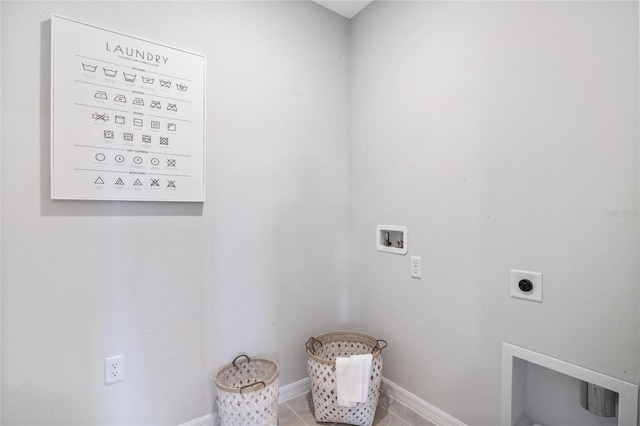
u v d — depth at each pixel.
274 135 1.76
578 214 1.11
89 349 1.28
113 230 1.33
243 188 1.66
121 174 1.32
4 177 1.13
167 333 1.45
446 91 1.52
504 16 1.30
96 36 1.27
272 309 1.76
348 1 1.91
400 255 1.76
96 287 1.29
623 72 1.01
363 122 1.98
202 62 1.51
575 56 1.11
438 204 1.56
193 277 1.51
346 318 2.06
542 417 1.30
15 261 1.15
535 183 1.21
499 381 1.33
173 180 1.44
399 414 1.67
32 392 1.19
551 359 1.18
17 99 1.15
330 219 1.99
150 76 1.38
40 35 1.18
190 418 1.51
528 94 1.23
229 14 1.61
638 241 0.99
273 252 1.76
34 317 1.18
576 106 1.11
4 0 1.13
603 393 1.07
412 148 1.69
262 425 1.42
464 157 1.45
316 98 1.93
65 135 1.21
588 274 1.09
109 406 1.33
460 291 1.47
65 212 1.23
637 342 0.99
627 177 1.01
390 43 1.81
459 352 1.48
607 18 1.04
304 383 1.88
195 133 1.49
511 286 1.29
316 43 1.93
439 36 1.55
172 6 1.45
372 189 1.92
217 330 1.58
